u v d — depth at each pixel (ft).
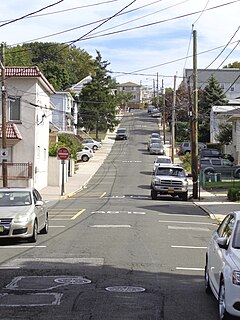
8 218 54.75
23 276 39.50
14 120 133.49
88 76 379.76
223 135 227.40
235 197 114.62
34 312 29.99
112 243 55.93
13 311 30.17
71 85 378.73
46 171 151.23
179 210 96.22
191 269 43.27
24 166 130.11
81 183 160.15
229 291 26.63
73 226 70.64
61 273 40.70
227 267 27.58
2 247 53.67
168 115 322.96
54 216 83.61
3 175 110.11
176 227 71.36
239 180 163.73
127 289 35.76
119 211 90.89
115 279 38.81
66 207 98.99
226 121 223.92
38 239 59.11
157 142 252.83
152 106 450.30
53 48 323.37
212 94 281.13
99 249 52.13
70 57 423.23
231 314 26.53
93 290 35.32
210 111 270.26
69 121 272.72
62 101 253.24
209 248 35.19
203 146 226.17
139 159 231.50
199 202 112.98
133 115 425.69
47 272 41.04
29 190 60.18
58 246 54.03
